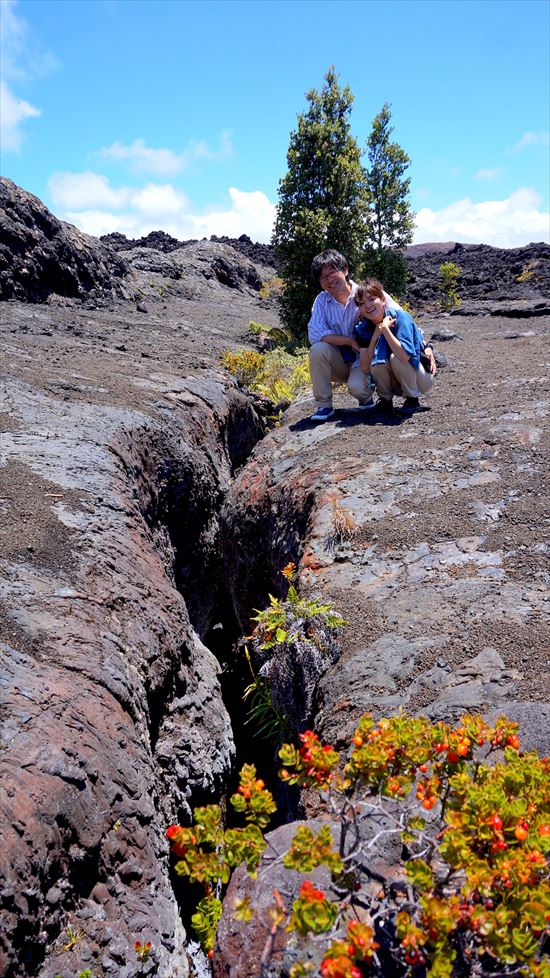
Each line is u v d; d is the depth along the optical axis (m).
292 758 1.74
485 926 1.39
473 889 1.46
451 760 1.81
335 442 5.78
